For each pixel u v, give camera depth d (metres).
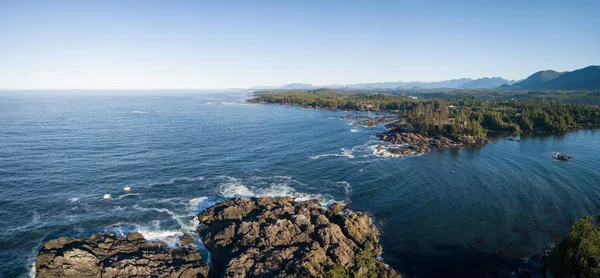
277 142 174.12
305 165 131.88
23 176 110.12
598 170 127.81
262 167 128.38
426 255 71.62
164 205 92.50
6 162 124.19
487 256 71.19
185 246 72.69
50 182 106.06
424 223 84.94
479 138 184.12
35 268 61.09
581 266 55.47
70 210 87.69
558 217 87.81
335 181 114.19
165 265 63.16
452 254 71.94
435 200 98.56
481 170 128.00
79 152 142.00
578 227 59.31
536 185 110.75
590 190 106.12
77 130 193.88
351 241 72.62
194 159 136.62
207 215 84.75
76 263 59.31
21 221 80.81
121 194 99.06
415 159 144.62
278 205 88.19
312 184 111.00
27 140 162.00
